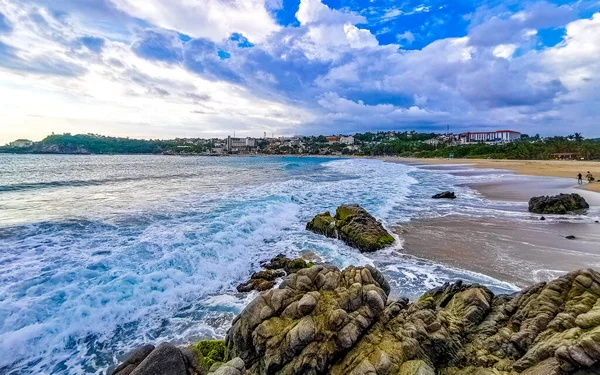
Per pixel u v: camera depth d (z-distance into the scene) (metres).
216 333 8.62
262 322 6.73
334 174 52.66
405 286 11.00
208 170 58.56
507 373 5.48
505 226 18.44
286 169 65.25
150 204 22.73
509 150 105.88
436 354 6.09
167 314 9.48
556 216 20.70
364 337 6.44
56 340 7.91
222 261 12.86
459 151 121.56
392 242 15.49
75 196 25.67
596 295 5.85
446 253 14.13
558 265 12.45
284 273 12.39
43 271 10.57
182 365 5.96
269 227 18.05
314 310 6.80
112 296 9.46
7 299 8.69
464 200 27.39
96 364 7.39
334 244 15.95
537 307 6.24
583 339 4.82
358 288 7.11
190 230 15.81
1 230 14.97
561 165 67.25
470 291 7.43
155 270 11.15
